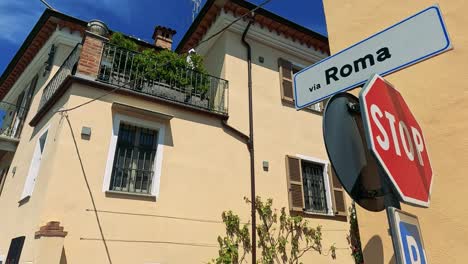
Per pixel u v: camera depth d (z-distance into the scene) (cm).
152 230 621
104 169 620
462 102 245
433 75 267
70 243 543
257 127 855
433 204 240
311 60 1066
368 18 332
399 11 306
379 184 173
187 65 814
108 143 641
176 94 775
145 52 775
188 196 684
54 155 593
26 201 671
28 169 746
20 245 581
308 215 830
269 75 949
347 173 161
